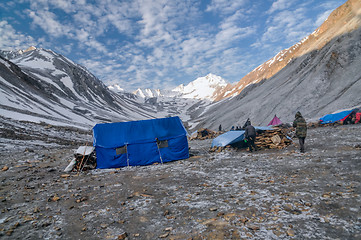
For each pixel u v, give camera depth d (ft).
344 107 118.32
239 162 33.86
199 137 115.75
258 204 16.20
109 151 41.57
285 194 17.52
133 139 42.78
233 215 14.69
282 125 88.94
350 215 13.01
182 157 45.09
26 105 168.25
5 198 22.53
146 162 42.83
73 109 326.65
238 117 261.85
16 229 15.31
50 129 113.70
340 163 25.18
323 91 167.63
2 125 83.92
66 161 46.34
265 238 11.62
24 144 67.97
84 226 15.29
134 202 19.35
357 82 135.44
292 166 27.12
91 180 29.94
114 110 540.11
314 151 34.88
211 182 23.93
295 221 13.14
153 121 46.70
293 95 189.26
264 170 26.86
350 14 254.88
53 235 14.19
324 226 12.23
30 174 34.14
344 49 175.52
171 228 13.83
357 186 17.34
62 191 24.72
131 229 14.38
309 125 82.02
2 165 40.70
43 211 18.66
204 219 14.73
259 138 45.73
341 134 49.11
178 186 23.43
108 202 19.99
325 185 18.72
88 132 155.94
